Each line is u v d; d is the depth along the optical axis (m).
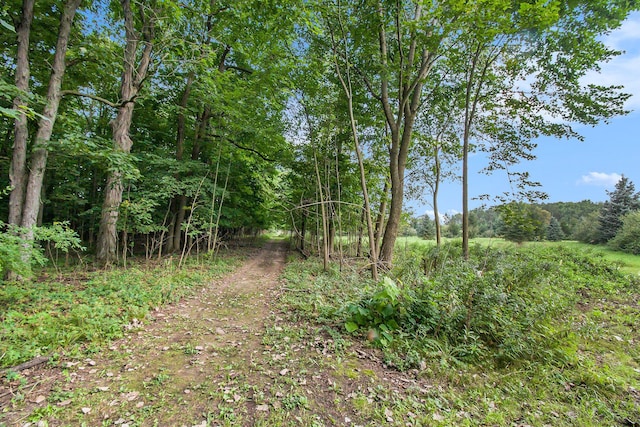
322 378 2.98
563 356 3.63
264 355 3.43
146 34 8.70
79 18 7.72
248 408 2.46
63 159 8.60
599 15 8.60
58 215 11.40
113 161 6.61
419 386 2.91
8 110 3.63
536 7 5.41
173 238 12.17
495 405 2.72
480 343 3.65
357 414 2.46
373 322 4.13
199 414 2.36
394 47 9.28
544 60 9.78
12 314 3.58
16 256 4.16
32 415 2.20
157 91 9.31
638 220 15.97
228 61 13.01
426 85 10.90
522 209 10.11
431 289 4.41
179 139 11.75
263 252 16.06
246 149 12.87
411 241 16.89
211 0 9.70
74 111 10.23
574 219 30.98
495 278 5.03
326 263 9.15
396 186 9.19
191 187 10.05
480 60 10.84
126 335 3.76
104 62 8.02
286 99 10.73
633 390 3.13
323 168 11.67
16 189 5.71
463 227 10.31
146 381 2.79
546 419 2.58
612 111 9.17
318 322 4.46
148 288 5.71
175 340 3.76
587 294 7.30
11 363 2.78
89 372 2.86
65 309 4.21
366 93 10.73
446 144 13.59
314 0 7.09
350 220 12.20
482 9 5.81
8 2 6.10
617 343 4.42
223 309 5.20
